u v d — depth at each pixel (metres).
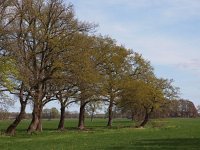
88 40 71.31
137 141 52.09
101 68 88.69
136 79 99.81
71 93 76.31
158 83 107.12
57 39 65.62
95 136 63.78
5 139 55.69
